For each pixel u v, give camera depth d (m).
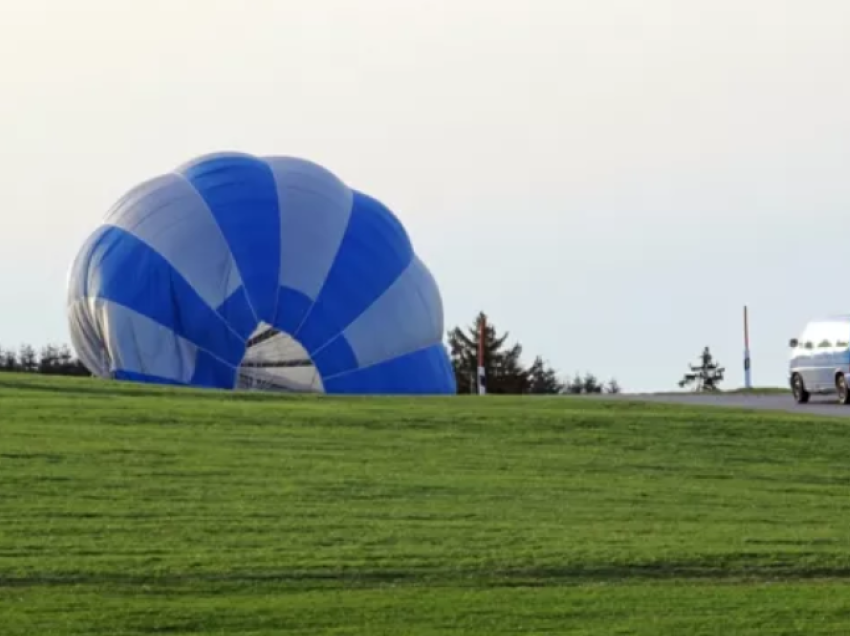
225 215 168.12
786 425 110.94
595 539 72.31
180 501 78.56
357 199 177.00
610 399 131.25
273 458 91.75
